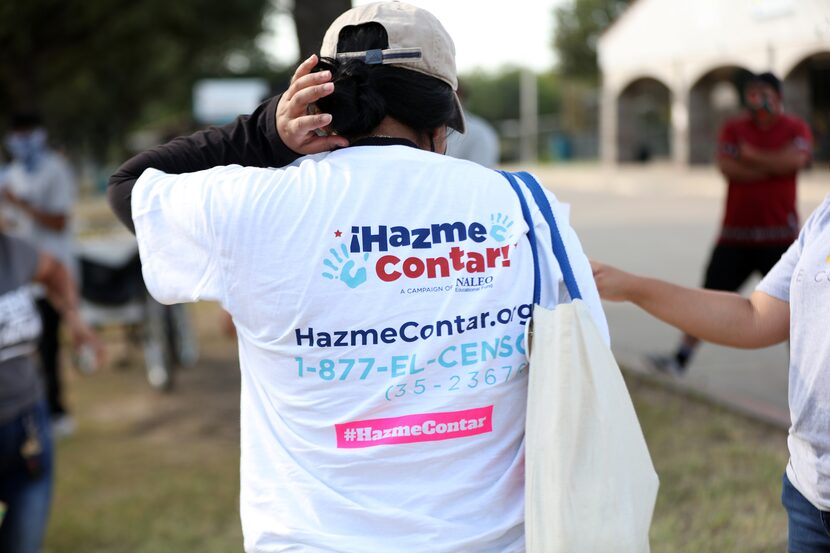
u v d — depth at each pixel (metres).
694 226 14.52
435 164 1.61
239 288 1.57
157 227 1.62
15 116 6.69
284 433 1.59
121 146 38.44
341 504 1.54
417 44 1.60
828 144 22.83
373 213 1.56
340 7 5.80
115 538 4.56
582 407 1.52
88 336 3.90
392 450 1.55
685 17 23.19
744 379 5.86
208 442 6.06
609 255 11.76
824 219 1.77
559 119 65.69
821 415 1.68
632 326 7.59
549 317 1.54
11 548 3.40
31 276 3.53
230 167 1.64
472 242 1.57
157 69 32.34
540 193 1.66
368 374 1.55
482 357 1.57
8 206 6.93
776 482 3.97
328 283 1.54
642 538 1.52
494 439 1.60
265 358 1.59
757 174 5.39
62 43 19.11
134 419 6.70
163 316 7.46
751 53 19.73
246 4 21.75
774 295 1.89
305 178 1.58
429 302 1.55
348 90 1.60
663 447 4.55
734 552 3.39
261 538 1.59
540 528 1.50
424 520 1.54
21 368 3.36
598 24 41.19
